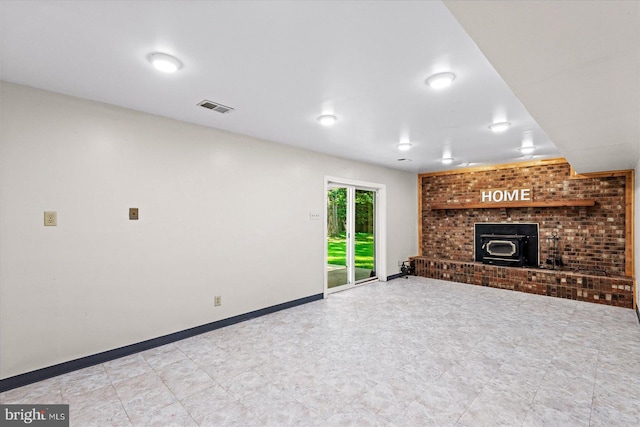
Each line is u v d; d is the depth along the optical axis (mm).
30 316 2457
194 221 3463
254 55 1983
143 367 2697
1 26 1662
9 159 2381
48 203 2547
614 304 4523
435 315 4105
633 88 1821
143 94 2635
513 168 5910
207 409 2102
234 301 3820
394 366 2691
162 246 3209
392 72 2215
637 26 1185
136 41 1823
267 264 4199
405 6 1496
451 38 1782
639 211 4055
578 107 2152
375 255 6379
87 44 1854
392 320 3912
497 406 2123
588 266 5164
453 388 2348
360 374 2557
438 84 2334
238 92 2584
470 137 3990
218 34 1746
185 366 2711
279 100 2758
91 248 2760
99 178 2812
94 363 2754
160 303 3186
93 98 2725
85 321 2723
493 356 2885
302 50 1923
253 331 3549
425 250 7141
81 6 1492
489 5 1072
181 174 3363
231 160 3814
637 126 2584
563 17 1137
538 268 5461
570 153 3666
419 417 2006
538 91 1881
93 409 2109
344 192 5824
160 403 2172
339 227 5805
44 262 2525
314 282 4867
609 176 4988
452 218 6727
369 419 1988
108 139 2869
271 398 2223
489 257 6055
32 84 2430
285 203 4453
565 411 2066
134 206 3021
